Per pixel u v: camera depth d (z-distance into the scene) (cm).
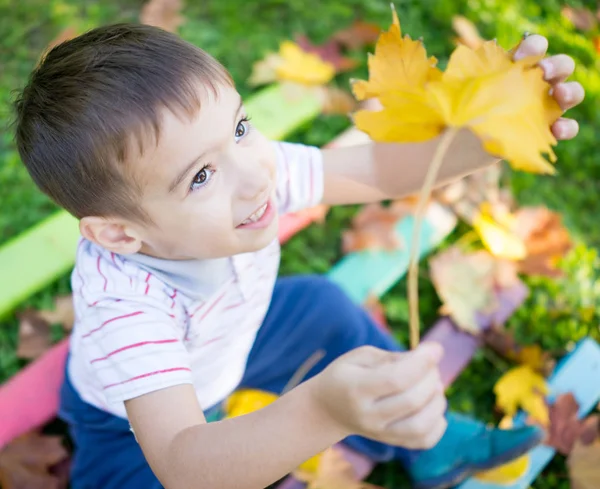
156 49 84
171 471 84
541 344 170
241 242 93
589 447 147
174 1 220
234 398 142
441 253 174
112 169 84
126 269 97
